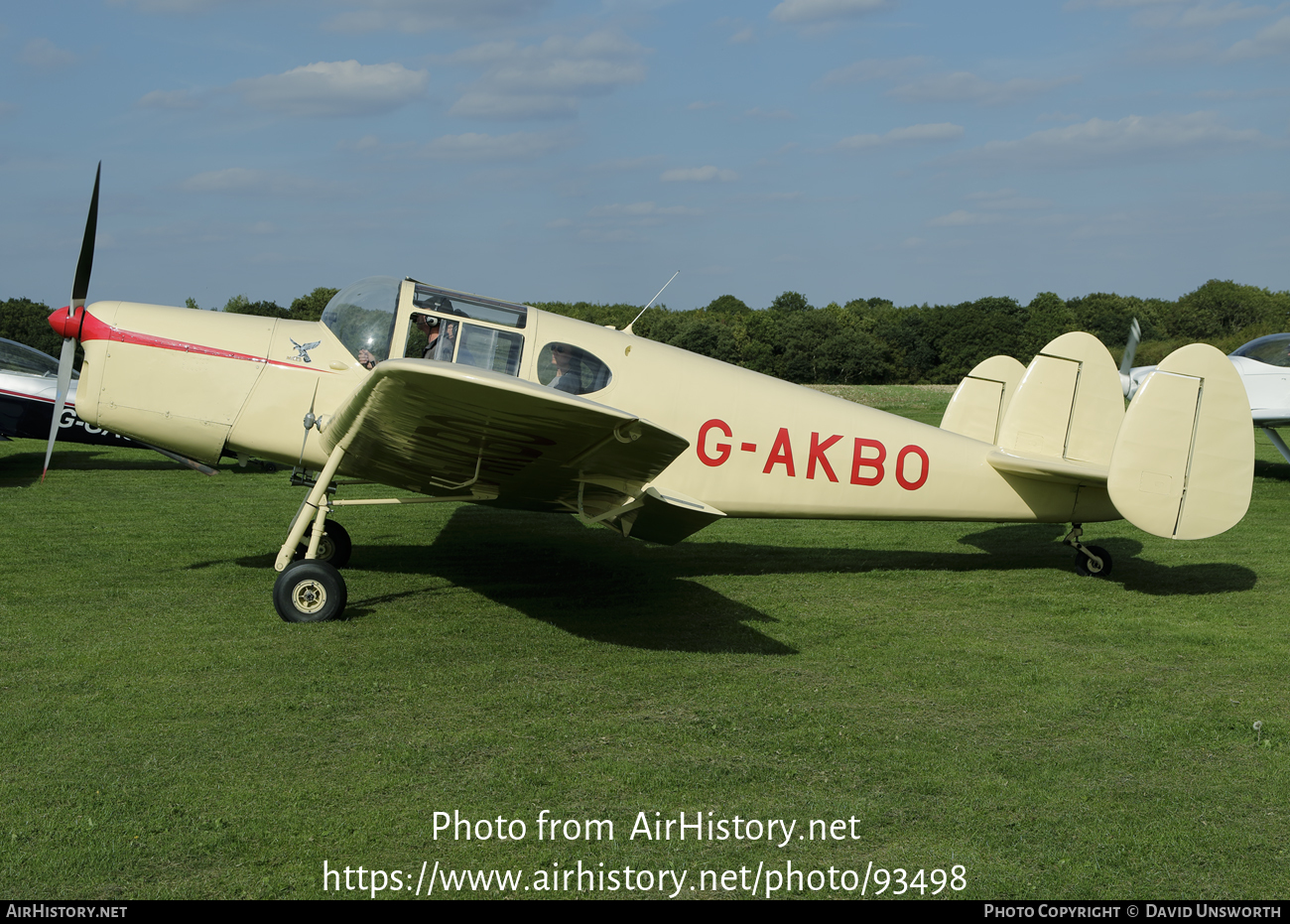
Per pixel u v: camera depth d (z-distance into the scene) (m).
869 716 4.43
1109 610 6.48
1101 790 3.66
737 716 4.39
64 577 6.90
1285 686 4.91
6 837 3.11
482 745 3.98
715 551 8.59
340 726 4.14
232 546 8.13
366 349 6.59
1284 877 3.04
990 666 5.21
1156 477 6.70
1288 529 9.82
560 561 7.92
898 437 7.32
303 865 3.00
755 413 7.04
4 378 13.02
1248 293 84.12
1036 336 69.62
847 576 7.57
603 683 4.82
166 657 5.03
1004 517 7.59
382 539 8.74
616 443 4.90
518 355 6.58
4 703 4.33
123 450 15.93
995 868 3.08
